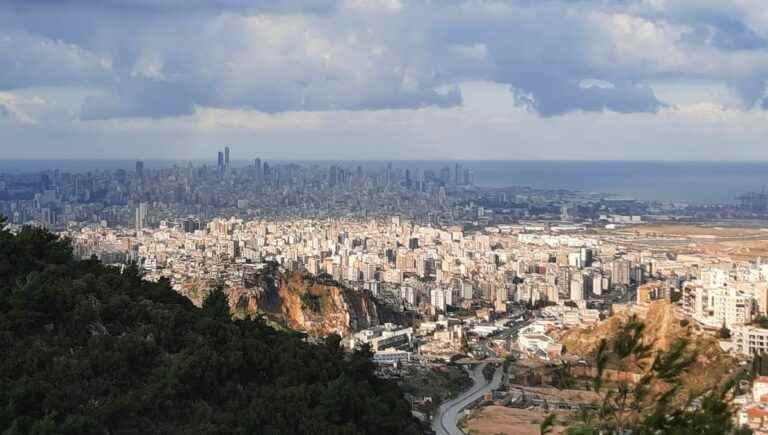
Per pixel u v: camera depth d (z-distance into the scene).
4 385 86.31
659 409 44.38
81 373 93.44
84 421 84.38
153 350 103.75
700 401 45.31
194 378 100.50
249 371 111.62
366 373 134.75
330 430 100.56
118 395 93.06
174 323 114.06
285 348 122.62
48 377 90.50
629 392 46.38
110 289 120.44
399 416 122.69
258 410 100.00
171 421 94.69
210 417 96.56
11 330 99.44
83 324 104.38
